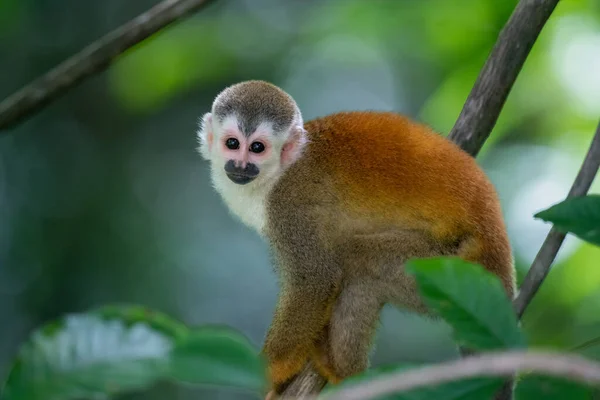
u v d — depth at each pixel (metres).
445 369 2.97
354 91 18.70
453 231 7.85
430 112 11.79
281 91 8.74
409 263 3.83
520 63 8.26
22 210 17.48
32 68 18.50
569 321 10.93
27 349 3.25
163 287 17.08
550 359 2.98
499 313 3.71
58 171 18.17
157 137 19.03
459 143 8.43
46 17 18.30
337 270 8.05
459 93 11.70
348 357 7.90
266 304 17.31
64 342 3.28
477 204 7.88
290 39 18.34
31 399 3.14
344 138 8.31
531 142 11.91
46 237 17.34
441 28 12.57
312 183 8.20
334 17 14.88
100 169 18.45
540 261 5.80
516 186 11.73
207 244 17.78
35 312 16.66
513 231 11.41
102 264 17.30
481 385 3.45
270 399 8.05
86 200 18.00
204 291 17.20
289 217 8.25
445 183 7.87
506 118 11.70
